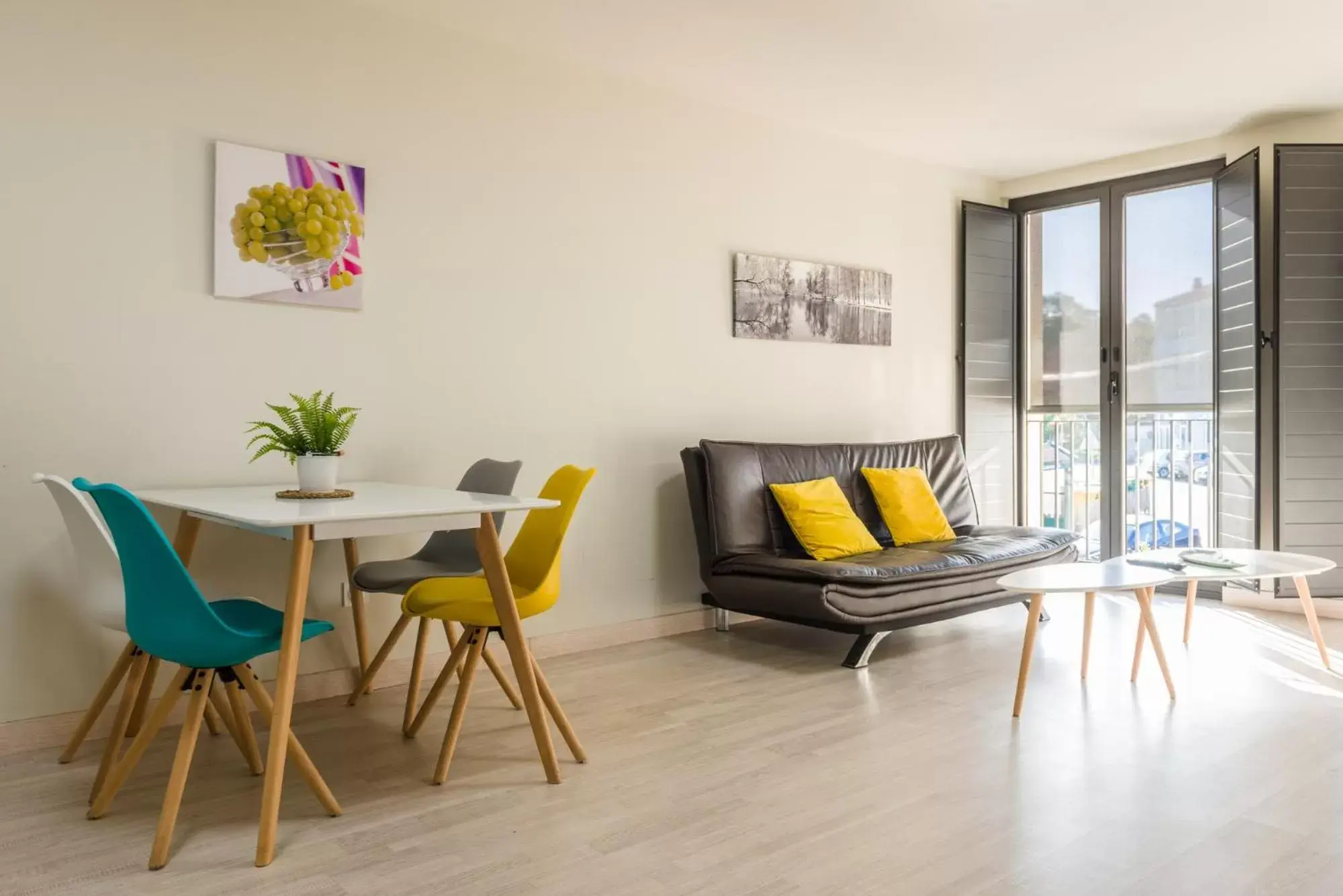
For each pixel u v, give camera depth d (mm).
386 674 3568
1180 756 2721
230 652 2125
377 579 3102
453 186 3760
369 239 3541
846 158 5242
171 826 2076
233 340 3250
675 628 4477
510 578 2988
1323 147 4703
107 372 3014
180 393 3146
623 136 4281
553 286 4055
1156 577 3303
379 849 2137
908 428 5590
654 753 2789
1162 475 5516
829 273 5113
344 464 3496
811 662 3904
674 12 3594
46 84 2898
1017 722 3061
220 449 3225
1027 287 6059
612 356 4262
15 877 2010
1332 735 2893
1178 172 5352
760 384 4855
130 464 3055
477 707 3258
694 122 4559
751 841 2172
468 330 3807
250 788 2523
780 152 4922
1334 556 4766
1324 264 4734
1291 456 4754
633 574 4344
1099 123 4930
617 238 4273
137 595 2117
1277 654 3957
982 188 6016
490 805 2396
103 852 2131
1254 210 4738
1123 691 3420
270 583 3338
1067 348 5879
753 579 4020
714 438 4652
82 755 2840
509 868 2041
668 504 4477
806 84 4363
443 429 3742
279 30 3334
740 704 3295
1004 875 1989
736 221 4738
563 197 4086
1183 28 3732
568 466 2959
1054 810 2334
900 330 5547
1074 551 4781
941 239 5773
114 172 3016
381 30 3568
